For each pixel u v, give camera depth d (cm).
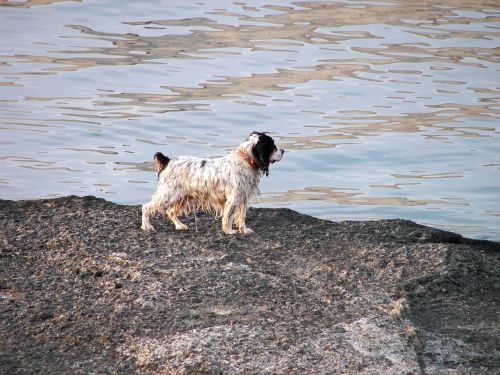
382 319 802
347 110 2305
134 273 912
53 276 927
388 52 2891
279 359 730
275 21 3303
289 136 2092
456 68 2717
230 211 1073
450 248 995
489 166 1928
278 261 970
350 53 2872
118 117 2192
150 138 2050
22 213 1134
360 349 746
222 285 880
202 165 1085
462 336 786
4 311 840
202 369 718
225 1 3628
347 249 1011
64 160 1898
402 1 3684
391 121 2225
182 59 2753
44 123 2130
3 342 782
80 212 1130
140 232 1062
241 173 1073
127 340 777
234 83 2511
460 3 3681
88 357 757
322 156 1962
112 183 1766
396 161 1952
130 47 2889
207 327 789
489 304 870
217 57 2786
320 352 741
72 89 2422
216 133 2092
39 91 2389
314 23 3278
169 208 1095
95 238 1030
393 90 2486
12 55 2738
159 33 3086
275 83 2522
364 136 2106
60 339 788
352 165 1923
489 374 714
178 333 780
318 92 2448
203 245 1020
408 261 957
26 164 1862
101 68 2633
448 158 1975
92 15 3325
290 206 1672
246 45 2944
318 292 875
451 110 2327
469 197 1742
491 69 2711
